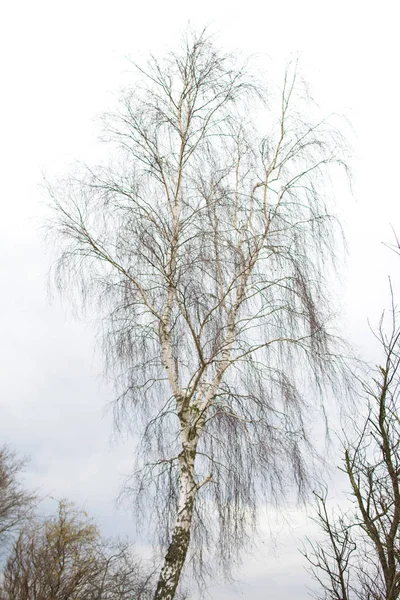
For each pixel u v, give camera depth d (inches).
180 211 354.9
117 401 335.0
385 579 145.6
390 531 145.8
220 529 307.1
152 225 344.8
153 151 366.6
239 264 329.1
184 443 310.3
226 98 374.6
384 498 150.0
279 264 335.9
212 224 340.8
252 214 362.6
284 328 331.9
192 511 298.0
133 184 354.9
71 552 335.6
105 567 343.0
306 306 327.3
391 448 149.6
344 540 157.2
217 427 318.0
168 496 313.3
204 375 332.2
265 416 314.8
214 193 355.6
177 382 335.3
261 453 310.3
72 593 327.9
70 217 346.6
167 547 308.0
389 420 152.5
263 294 335.3
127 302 332.2
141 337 339.3
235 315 333.7
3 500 673.6
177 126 374.3
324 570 156.9
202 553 307.6
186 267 324.2
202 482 304.8
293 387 318.7
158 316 327.9
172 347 338.0
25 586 311.3
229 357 331.3
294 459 306.0
